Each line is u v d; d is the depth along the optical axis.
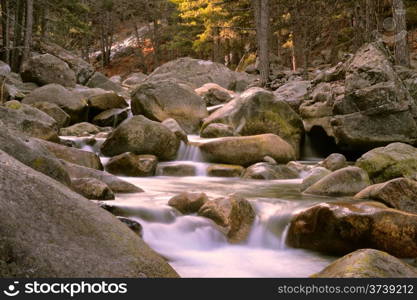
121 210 5.59
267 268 4.71
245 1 27.14
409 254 4.77
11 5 26.92
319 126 12.44
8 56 23.78
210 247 5.37
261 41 20.27
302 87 15.54
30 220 2.83
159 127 10.33
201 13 26.78
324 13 22.61
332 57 24.53
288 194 7.48
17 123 9.05
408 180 5.92
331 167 9.39
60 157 8.12
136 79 31.33
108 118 15.16
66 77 19.28
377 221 4.88
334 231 5.08
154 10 42.25
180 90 14.03
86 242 2.98
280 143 10.51
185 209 6.00
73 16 28.73
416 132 10.53
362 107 10.91
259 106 12.35
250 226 5.87
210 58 40.59
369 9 15.59
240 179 9.20
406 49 13.16
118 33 54.50
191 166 9.70
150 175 9.32
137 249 3.20
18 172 3.15
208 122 12.71
